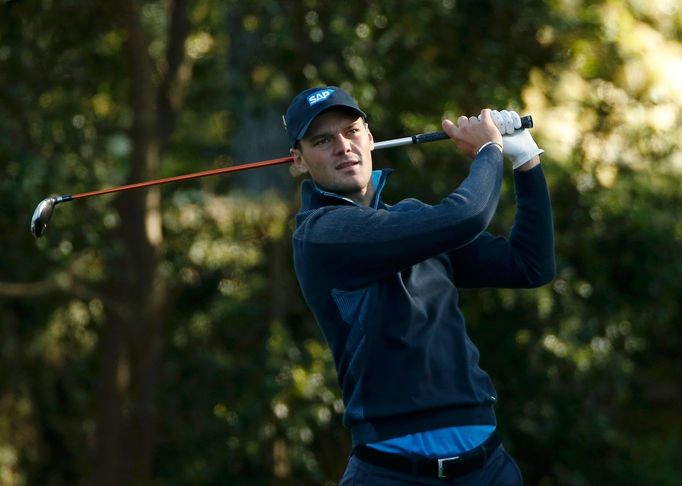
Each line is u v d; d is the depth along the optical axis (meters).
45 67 37.41
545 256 12.12
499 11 38.94
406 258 10.91
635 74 43.16
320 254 11.25
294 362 38.97
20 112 37.00
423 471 11.11
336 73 37.19
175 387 42.06
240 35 38.69
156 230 39.34
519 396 41.75
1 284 36.91
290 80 38.09
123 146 40.72
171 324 43.66
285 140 43.25
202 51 43.12
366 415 11.23
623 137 43.44
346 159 11.81
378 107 37.00
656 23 46.03
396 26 37.44
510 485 11.38
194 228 42.84
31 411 44.00
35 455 44.25
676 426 52.97
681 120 44.50
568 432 42.31
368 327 11.25
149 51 41.72
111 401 40.41
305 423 38.50
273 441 40.28
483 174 11.27
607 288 42.12
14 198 34.88
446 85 39.28
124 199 38.84
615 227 42.16
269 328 40.91
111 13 36.84
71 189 36.28
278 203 42.22
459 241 10.90
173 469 41.56
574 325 40.81
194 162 46.28
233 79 39.16
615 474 44.12
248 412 39.06
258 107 38.72
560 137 42.94
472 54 39.06
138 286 39.22
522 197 12.15
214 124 45.41
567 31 39.88
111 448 40.50
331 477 41.62
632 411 52.28
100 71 39.00
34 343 43.06
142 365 40.06
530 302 39.94
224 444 39.81
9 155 35.06
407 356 11.16
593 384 42.50
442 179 39.50
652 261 42.38
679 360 51.94
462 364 11.34
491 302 41.09
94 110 40.44
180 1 40.00
